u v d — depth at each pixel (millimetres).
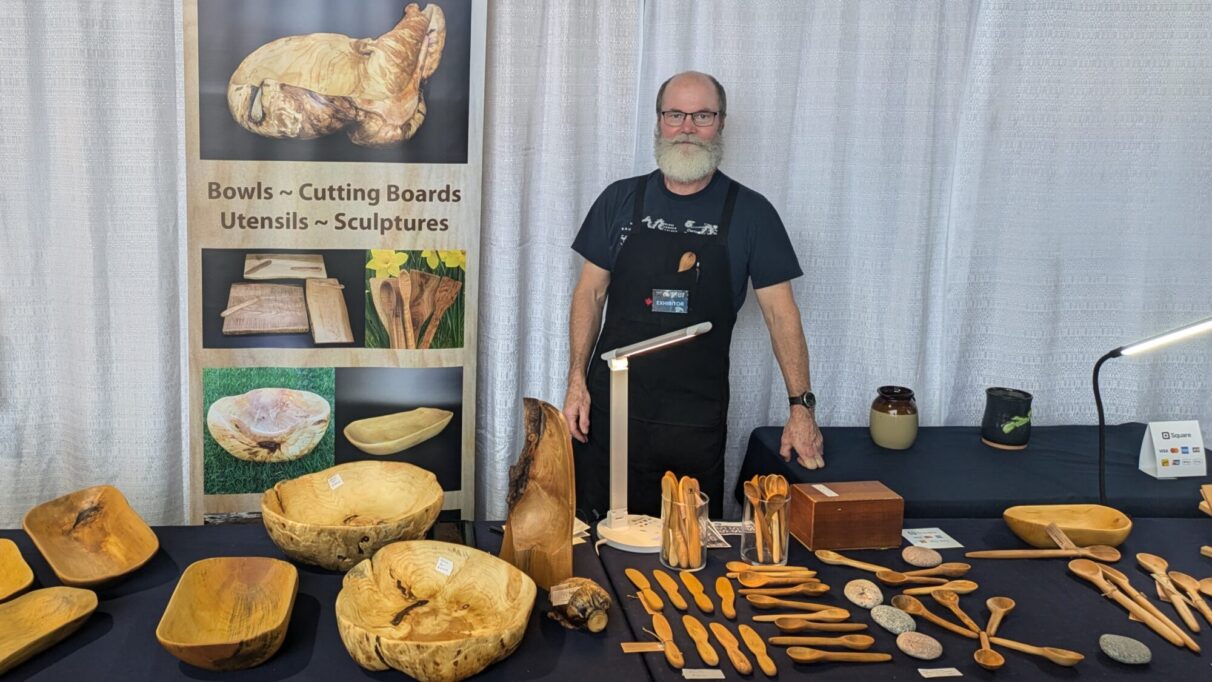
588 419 2943
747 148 3150
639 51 3094
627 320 2889
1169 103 3252
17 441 3053
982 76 3234
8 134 2873
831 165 3195
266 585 1761
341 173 2947
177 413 3119
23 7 2811
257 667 1554
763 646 1657
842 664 1626
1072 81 3236
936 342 3432
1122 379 3432
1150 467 2742
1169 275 3369
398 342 3061
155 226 2971
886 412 2916
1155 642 1725
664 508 1974
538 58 3064
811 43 3133
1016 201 3311
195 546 2002
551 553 1827
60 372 3057
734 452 3361
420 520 1883
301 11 2855
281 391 3029
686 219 2869
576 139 3092
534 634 1688
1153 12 3195
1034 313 3363
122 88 2887
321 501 2084
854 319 3336
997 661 1621
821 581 1929
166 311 3027
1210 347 3424
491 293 3176
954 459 2840
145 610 1728
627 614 1771
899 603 1816
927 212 3215
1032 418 3422
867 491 2141
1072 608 1845
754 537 1980
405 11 2898
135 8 2850
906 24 3113
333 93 2902
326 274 2994
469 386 3131
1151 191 3309
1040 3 3182
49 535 1937
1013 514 2172
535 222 3197
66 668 1530
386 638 1485
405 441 3115
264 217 2939
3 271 2947
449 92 2955
